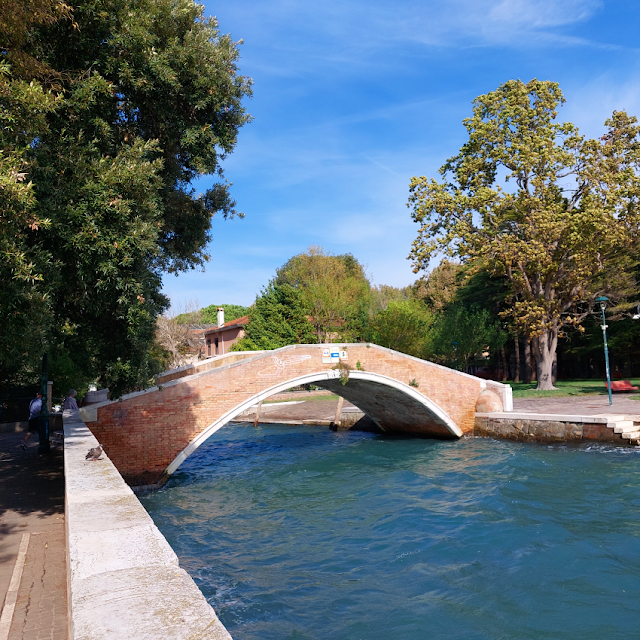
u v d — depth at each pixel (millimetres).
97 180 8805
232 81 12594
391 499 15391
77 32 9547
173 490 17812
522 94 29938
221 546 12031
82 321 11148
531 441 21438
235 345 42125
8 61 7844
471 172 31547
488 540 11242
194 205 14766
